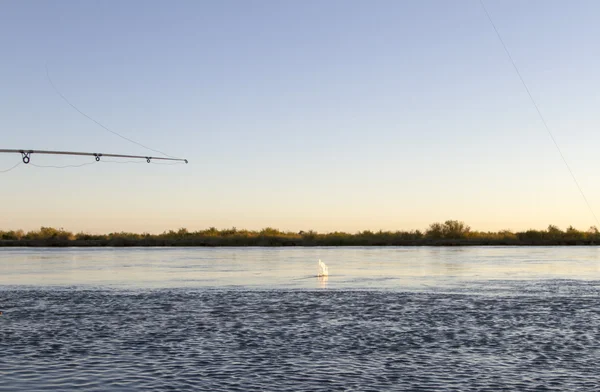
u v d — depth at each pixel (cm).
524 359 1875
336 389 1562
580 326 2472
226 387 1580
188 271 5659
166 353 1975
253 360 1872
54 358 1908
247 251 10800
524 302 3247
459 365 1802
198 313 2881
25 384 1616
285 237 14750
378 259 7744
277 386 1588
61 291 3872
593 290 3847
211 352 1988
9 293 3762
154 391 1553
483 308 3020
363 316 2770
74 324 2566
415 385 1594
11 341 2184
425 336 2264
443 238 14650
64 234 15312
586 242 13950
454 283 4372
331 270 5769
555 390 1549
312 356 1925
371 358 1895
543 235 14300
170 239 14638
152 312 2919
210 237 14400
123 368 1777
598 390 1549
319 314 2836
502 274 5203
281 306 3120
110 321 2642
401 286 4162
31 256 8819
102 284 4353
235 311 2945
